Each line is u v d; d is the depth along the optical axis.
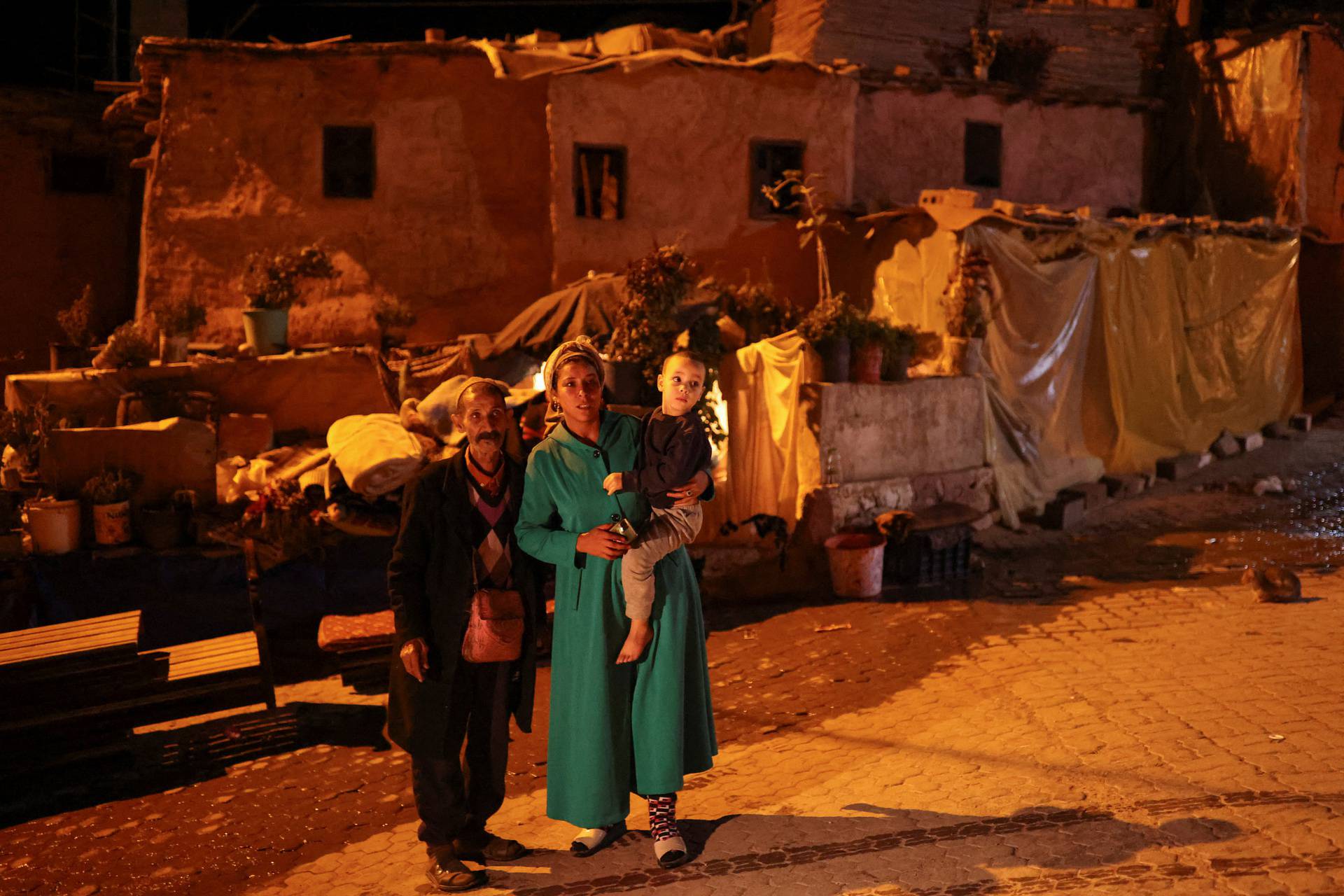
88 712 5.82
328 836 4.91
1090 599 8.24
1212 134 15.23
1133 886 3.92
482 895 4.13
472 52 11.98
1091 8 15.35
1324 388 15.12
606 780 4.16
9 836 5.05
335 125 11.86
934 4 14.30
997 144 14.16
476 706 4.21
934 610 8.12
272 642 7.62
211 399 9.34
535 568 4.33
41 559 7.23
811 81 12.52
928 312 11.48
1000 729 5.59
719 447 9.78
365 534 7.84
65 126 15.12
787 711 6.14
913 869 4.13
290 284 10.49
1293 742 5.20
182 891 4.46
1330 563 9.05
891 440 9.83
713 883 4.12
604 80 11.87
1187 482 12.25
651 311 8.80
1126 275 12.38
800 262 12.71
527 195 12.26
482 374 10.16
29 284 15.23
